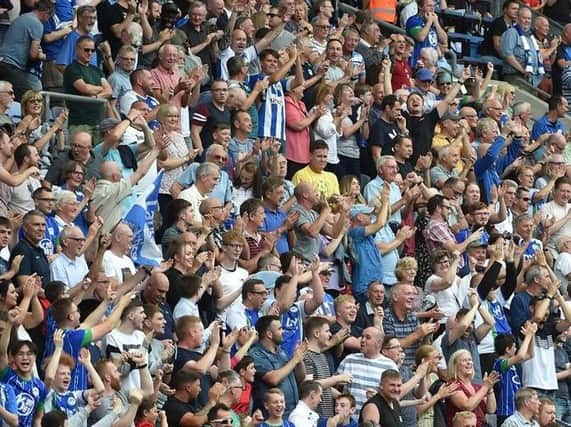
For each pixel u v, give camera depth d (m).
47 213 47.47
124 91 55.66
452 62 71.00
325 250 54.38
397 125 60.59
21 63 55.16
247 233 52.31
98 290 45.62
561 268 60.78
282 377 47.34
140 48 58.38
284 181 55.53
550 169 63.00
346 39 64.50
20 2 56.62
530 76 72.75
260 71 60.41
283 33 62.97
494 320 55.31
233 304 49.19
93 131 53.41
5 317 41.66
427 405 50.31
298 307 50.28
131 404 41.97
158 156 51.91
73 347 42.78
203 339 46.78
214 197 52.31
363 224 55.28
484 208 58.44
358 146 60.47
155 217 51.78
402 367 51.31
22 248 45.50
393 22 71.69
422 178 60.25
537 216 61.91
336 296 54.53
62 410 41.72
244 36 59.81
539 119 69.44
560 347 56.31
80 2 58.81
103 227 48.88
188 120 56.06
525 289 56.38
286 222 52.91
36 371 41.78
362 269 54.75
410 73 68.81
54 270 46.25
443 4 74.44
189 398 44.34
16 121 54.00
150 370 44.94
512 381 53.94
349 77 61.81
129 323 44.56
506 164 64.62
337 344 50.41
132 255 49.12
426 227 57.09
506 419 52.50
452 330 52.66
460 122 62.22
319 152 57.25
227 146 55.06
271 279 50.81
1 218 45.47
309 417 46.94
